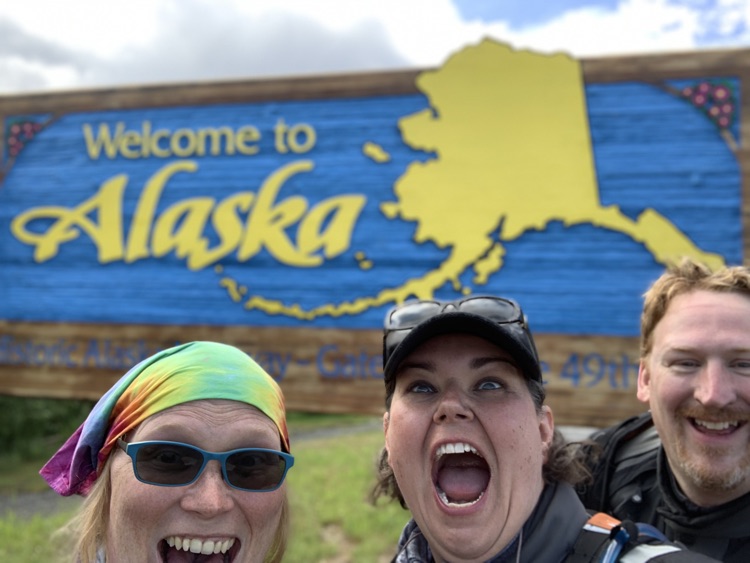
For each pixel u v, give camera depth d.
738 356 0.65
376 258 1.83
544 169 1.75
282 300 1.89
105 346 1.99
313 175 1.89
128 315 1.98
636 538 0.47
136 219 2.00
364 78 1.88
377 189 1.85
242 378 0.54
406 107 1.85
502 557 0.51
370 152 1.86
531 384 0.54
